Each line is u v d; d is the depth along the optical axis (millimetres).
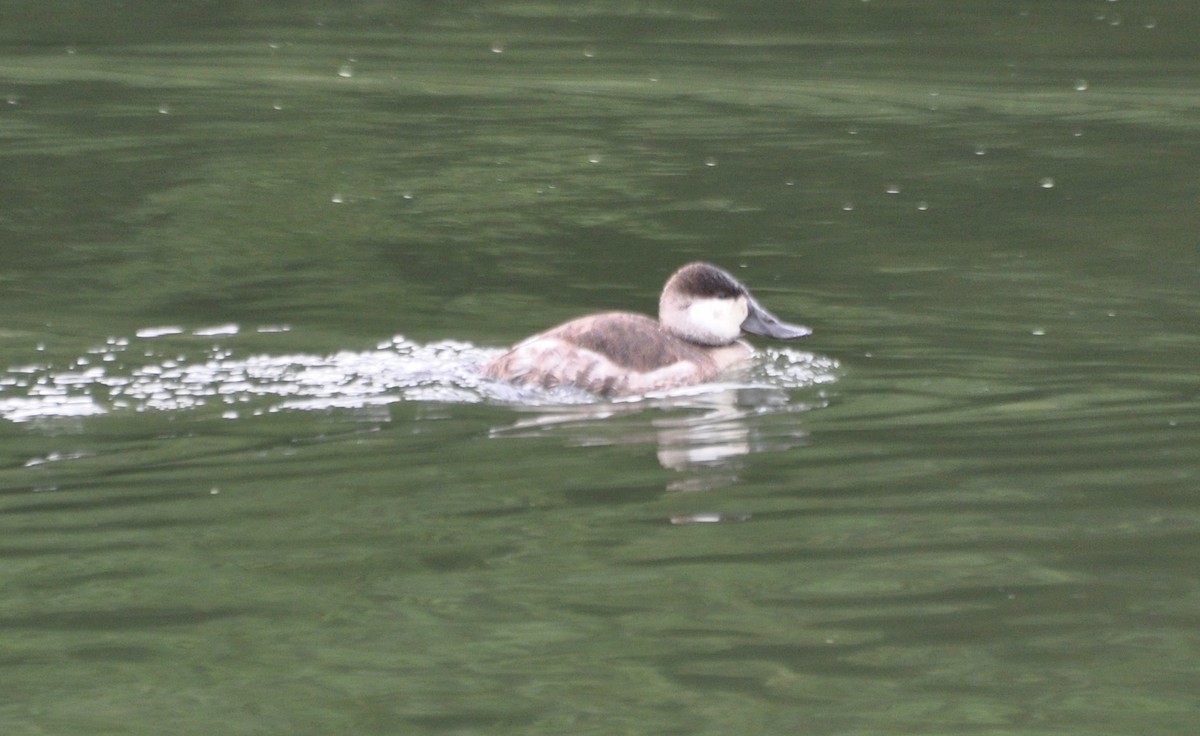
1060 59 32125
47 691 7781
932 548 9383
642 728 7359
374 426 11703
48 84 29656
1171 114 26859
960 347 14234
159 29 36000
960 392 12742
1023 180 22297
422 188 22078
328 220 20141
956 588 8797
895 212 20547
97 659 8109
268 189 21891
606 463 10953
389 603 8719
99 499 10266
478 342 14625
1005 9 37438
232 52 33406
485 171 23188
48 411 12125
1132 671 7832
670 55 33219
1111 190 21562
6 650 8219
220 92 29203
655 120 26969
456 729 7371
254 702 7637
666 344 13070
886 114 27312
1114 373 13227
